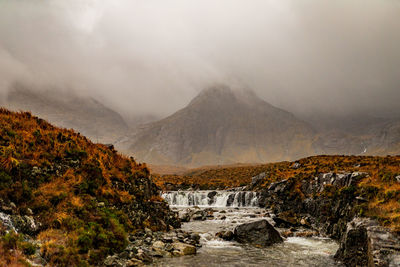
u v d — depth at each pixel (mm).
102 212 18062
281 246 22438
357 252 16766
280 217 35312
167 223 28391
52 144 20266
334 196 29891
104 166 23250
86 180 19562
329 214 29766
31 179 16562
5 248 11398
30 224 13695
